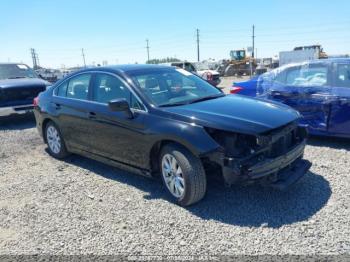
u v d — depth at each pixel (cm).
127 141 471
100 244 351
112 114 487
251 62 4172
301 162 457
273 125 392
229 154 381
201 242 345
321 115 638
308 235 346
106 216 409
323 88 636
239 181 376
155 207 425
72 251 342
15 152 709
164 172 437
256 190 456
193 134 395
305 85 662
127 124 464
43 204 452
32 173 575
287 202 419
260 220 381
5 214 430
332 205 404
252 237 349
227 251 328
